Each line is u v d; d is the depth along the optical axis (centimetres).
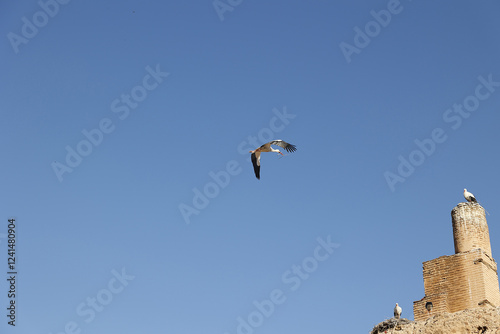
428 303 6012
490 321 5481
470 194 6234
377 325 5959
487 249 6097
